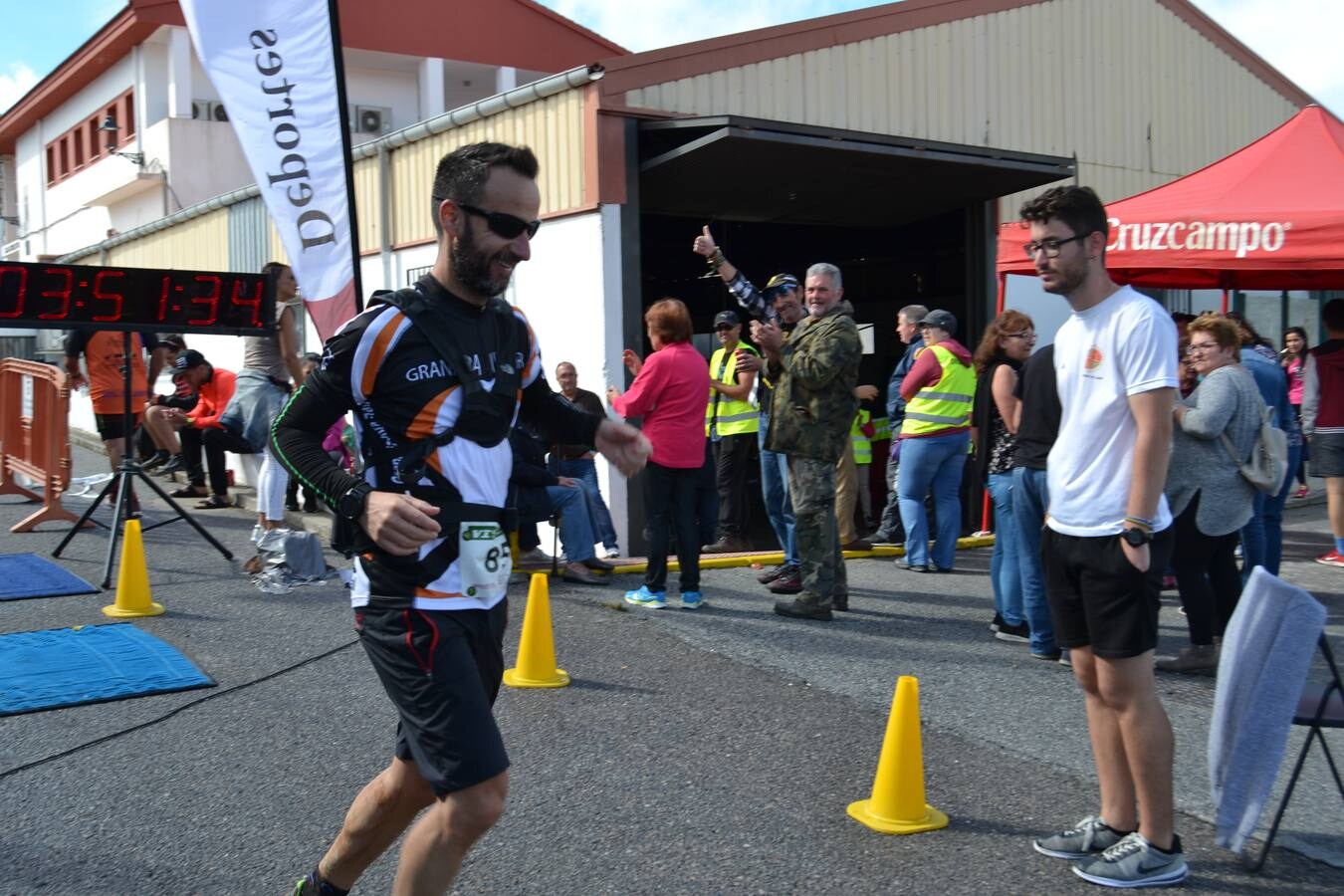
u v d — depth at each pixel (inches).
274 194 310.5
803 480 260.1
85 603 261.9
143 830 146.5
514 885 134.5
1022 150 456.4
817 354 248.4
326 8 310.7
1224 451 218.7
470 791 97.3
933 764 175.0
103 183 907.4
